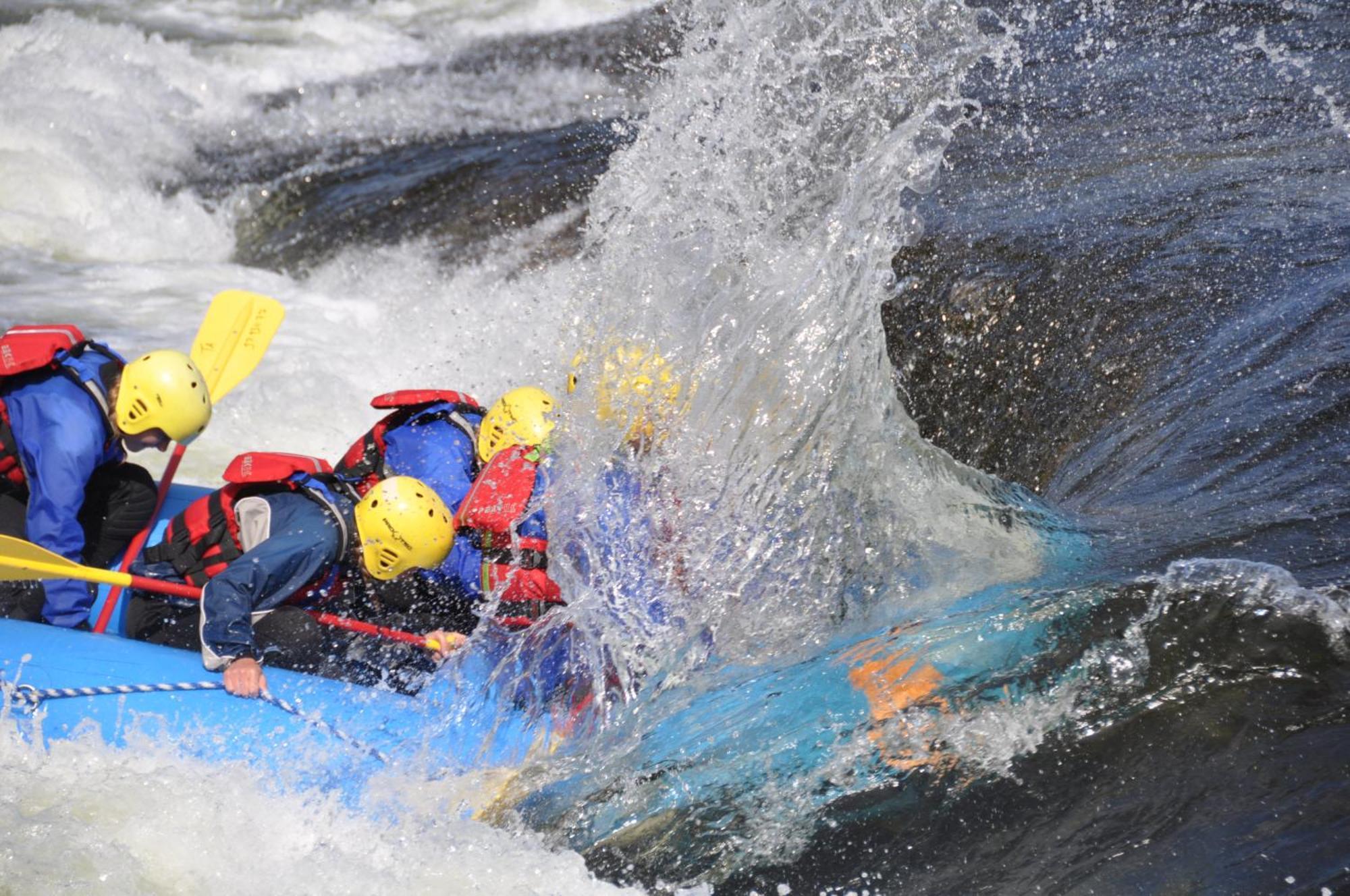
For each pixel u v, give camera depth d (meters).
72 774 14.42
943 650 15.20
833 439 18.47
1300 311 21.41
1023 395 21.91
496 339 28.16
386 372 27.83
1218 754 13.00
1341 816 11.94
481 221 33.47
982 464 21.48
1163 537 16.92
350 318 31.06
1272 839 11.91
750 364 18.45
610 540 16.73
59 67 43.41
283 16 52.06
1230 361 20.81
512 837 14.10
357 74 46.94
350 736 14.72
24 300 30.50
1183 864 11.91
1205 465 18.61
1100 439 20.56
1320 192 25.41
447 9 53.91
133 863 13.29
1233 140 28.23
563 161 36.62
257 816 14.00
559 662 15.93
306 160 38.91
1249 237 23.98
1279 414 19.16
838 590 16.94
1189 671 14.00
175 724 14.59
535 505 16.17
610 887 13.28
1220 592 14.88
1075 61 34.25
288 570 15.05
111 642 15.30
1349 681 13.48
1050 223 25.28
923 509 18.19
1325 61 32.03
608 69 45.81
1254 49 33.38
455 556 16.16
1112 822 12.59
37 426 15.17
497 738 15.21
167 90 43.72
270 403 25.50
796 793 13.85
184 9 52.34
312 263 34.00
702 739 14.89
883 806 13.45
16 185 35.66
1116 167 27.62
